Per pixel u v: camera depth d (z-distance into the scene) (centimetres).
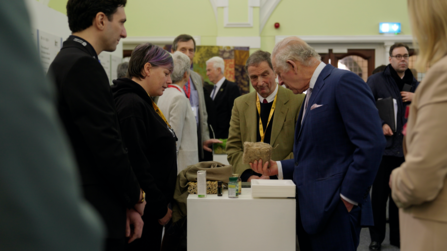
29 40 35
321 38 764
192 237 196
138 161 189
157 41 784
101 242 40
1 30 32
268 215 193
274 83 262
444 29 106
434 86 102
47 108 35
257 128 267
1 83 32
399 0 759
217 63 474
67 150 38
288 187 192
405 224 115
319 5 766
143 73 213
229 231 195
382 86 356
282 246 193
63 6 767
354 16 765
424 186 101
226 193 210
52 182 34
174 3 781
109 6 156
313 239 184
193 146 263
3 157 31
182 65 278
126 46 800
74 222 36
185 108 258
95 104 137
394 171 117
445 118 99
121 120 191
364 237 380
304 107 204
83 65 138
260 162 213
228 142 279
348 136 177
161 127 206
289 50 195
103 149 137
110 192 147
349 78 179
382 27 758
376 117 172
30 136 33
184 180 217
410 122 113
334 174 178
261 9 765
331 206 173
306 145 189
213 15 777
